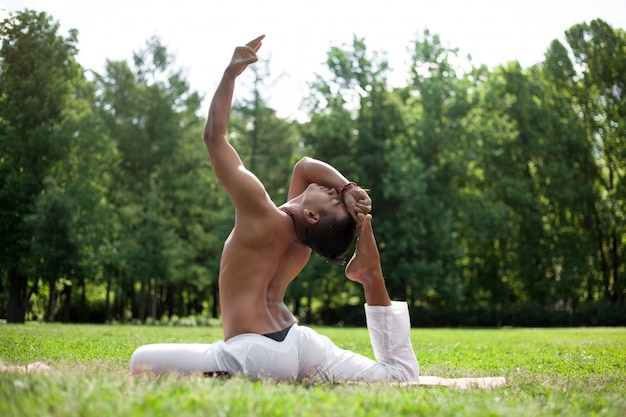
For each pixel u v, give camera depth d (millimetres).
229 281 5027
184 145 45906
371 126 45938
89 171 35875
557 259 43625
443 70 47688
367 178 44438
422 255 43062
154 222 39750
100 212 35406
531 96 46781
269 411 3207
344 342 13719
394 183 42438
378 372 5285
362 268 5352
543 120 45938
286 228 5168
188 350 4820
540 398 4344
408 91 47531
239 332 4934
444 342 15016
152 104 44281
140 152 44438
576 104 46906
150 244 39312
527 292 46062
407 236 42344
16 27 35469
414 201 43375
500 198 46594
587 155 45906
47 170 35188
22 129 34781
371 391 4211
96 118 36250
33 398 3285
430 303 50375
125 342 10984
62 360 6309
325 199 5312
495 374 6828
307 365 5168
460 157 47625
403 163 43188
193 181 45062
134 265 39312
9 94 34969
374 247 5332
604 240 46281
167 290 50250
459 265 46344
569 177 44094
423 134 45781
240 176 5078
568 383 5605
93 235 34750
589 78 45469
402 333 5441
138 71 45000
